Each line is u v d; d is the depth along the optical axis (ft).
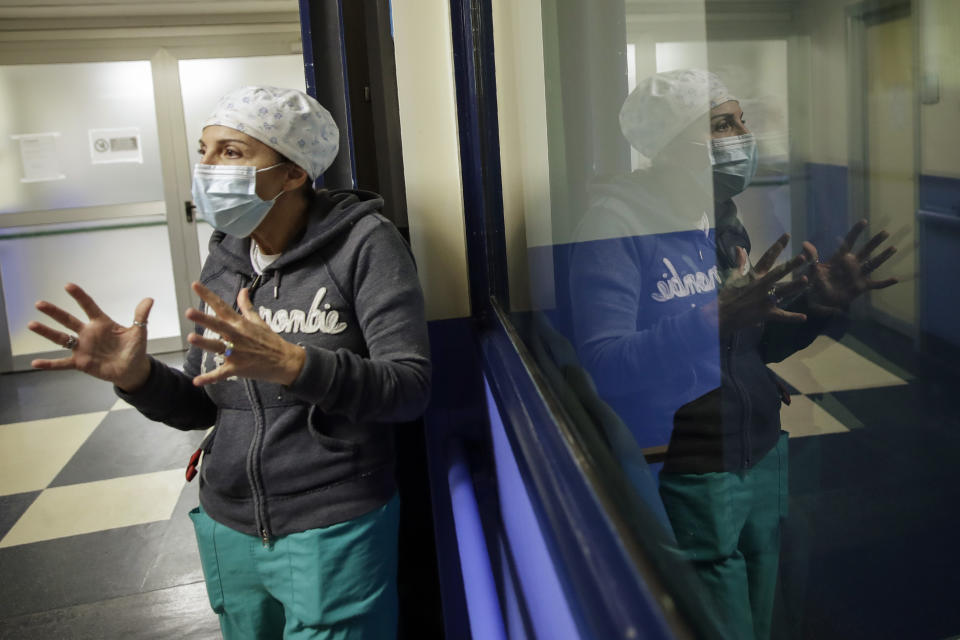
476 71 4.56
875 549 1.50
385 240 3.98
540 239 3.38
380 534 4.04
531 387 3.22
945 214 1.14
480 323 5.18
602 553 1.73
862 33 1.17
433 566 6.12
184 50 16.35
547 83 3.04
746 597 1.84
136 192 16.74
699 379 1.94
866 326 1.33
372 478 4.01
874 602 1.51
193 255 17.02
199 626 7.02
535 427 2.75
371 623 4.04
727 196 1.57
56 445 11.89
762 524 1.74
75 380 15.44
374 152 6.06
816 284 1.40
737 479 1.83
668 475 2.06
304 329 3.91
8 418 13.33
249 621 4.22
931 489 1.36
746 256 1.59
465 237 5.44
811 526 1.63
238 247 4.19
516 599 3.57
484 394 4.86
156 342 17.15
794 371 1.56
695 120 1.71
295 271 4.00
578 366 2.70
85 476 10.63
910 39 1.12
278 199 3.99
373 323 3.86
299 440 3.90
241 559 4.06
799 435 1.59
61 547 8.61
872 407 1.37
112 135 16.46
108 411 13.39
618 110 2.18
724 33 1.45
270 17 16.30
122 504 9.67
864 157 1.22
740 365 1.74
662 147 1.89
